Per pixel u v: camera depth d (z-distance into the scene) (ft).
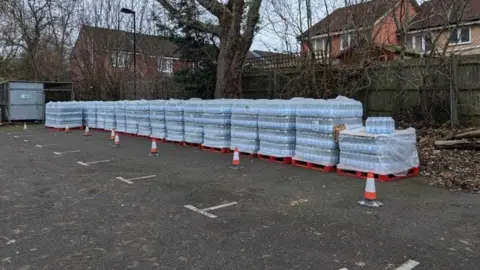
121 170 27.32
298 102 27.99
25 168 28.43
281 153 29.04
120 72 86.94
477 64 32.63
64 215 17.22
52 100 77.71
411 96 37.65
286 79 47.01
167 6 53.01
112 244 13.85
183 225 15.75
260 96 52.03
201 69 62.85
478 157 25.64
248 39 50.55
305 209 17.65
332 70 42.14
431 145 29.76
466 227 15.07
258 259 12.46
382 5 42.34
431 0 40.01
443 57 34.73
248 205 18.43
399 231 14.75
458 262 12.07
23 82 71.82
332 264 12.02
